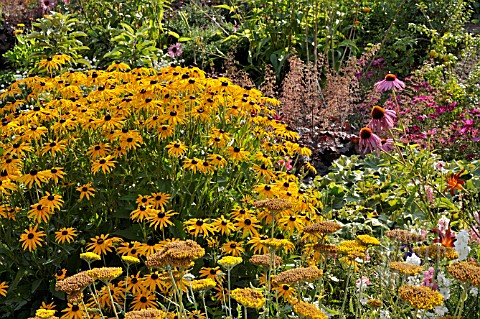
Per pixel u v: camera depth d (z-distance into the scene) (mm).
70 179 3816
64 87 4266
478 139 5887
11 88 4344
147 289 3303
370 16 9445
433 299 2188
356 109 7141
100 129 3814
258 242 3344
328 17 8609
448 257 2705
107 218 3791
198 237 3658
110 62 8016
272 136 4258
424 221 3949
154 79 4062
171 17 9930
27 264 3607
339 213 4660
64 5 8820
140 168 3820
